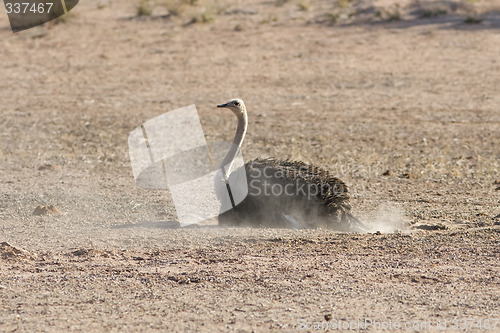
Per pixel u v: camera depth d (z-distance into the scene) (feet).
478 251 98.12
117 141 212.64
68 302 78.79
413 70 303.89
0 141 211.82
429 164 176.45
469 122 233.35
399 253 97.71
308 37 355.97
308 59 323.16
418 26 366.84
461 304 77.51
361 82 289.94
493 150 197.57
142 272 89.66
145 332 69.82
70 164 180.75
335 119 239.71
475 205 135.64
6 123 237.04
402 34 356.38
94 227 114.62
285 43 347.77
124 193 145.89
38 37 362.53
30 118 244.22
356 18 382.63
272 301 78.79
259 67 313.94
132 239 105.81
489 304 77.46
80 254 97.71
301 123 234.38
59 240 105.70
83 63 324.19
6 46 349.41
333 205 114.52
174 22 384.88
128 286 84.28
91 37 362.74
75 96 276.82
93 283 85.40
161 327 71.10
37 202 134.62
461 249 99.25
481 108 251.80
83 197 140.05
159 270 90.53
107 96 276.62
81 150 200.54
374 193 147.74
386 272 89.04
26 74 309.01
